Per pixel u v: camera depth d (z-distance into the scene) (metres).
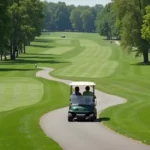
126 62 190.12
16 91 96.25
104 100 80.25
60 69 159.75
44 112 63.38
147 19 150.12
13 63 194.12
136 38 178.62
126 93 92.62
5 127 49.44
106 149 36.84
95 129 47.97
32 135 43.66
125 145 38.50
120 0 180.75
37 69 162.25
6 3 164.75
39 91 96.06
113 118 56.41
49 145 38.34
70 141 40.72
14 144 38.81
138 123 51.81
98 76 134.00
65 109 67.44
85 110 54.34
